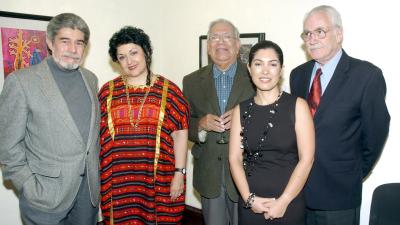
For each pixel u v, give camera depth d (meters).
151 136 1.95
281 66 1.71
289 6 2.61
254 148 1.71
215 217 2.27
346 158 1.83
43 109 1.76
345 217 1.88
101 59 3.04
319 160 1.84
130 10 3.21
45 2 2.63
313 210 1.95
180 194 2.09
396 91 2.24
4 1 2.42
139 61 1.92
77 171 1.84
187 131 2.10
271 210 1.62
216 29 2.17
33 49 2.56
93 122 1.92
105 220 2.04
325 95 1.84
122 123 1.95
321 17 1.80
